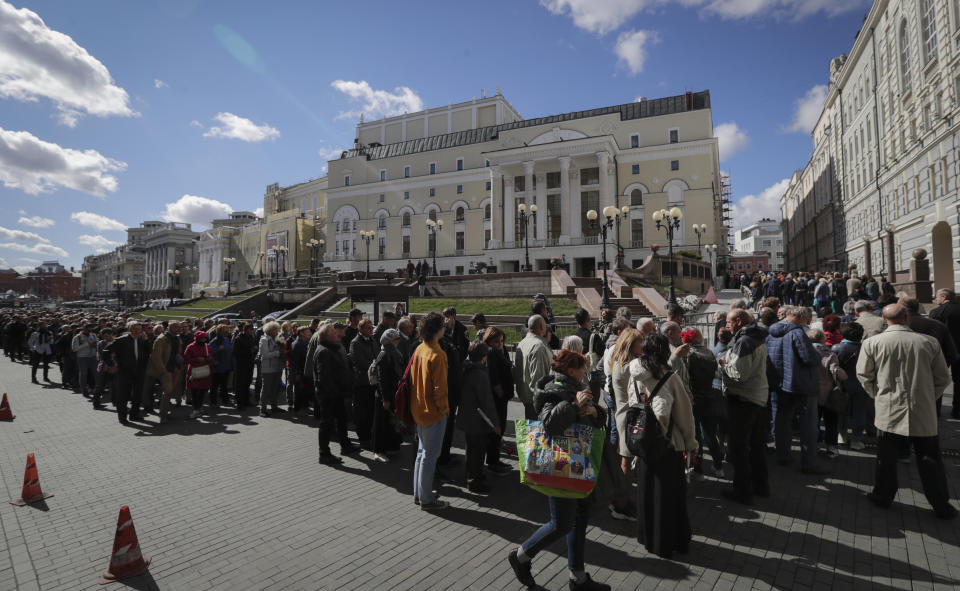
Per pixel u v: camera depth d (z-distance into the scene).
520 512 4.82
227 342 10.62
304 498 5.23
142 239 150.12
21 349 21.39
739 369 4.80
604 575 3.58
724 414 5.46
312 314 30.91
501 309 23.44
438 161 61.28
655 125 49.31
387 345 6.14
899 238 28.22
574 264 46.41
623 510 4.63
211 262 95.75
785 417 5.83
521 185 53.31
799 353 5.45
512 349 12.34
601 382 3.82
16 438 7.95
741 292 35.56
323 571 3.71
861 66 36.41
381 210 64.00
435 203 60.28
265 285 45.09
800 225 73.69
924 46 24.25
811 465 5.57
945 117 21.27
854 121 39.31
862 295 11.79
